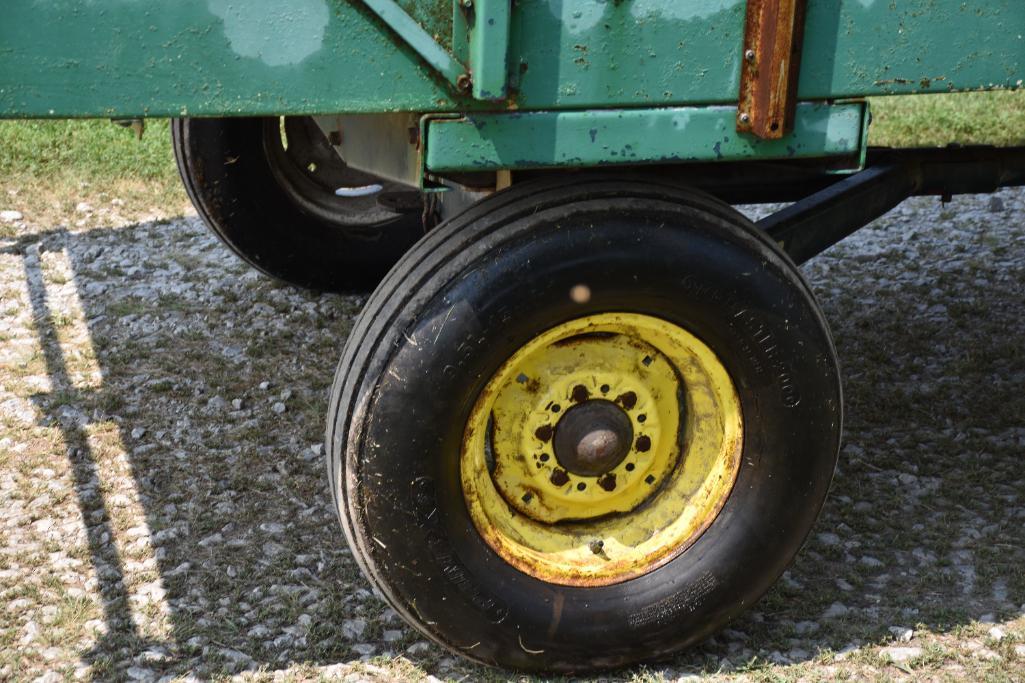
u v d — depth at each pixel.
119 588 4.25
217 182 6.20
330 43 2.97
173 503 4.85
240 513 4.79
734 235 3.48
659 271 3.38
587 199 3.40
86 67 2.85
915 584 4.28
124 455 5.22
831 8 3.19
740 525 3.71
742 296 3.47
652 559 3.72
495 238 3.34
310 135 6.52
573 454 3.65
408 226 6.75
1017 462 5.15
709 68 3.18
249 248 6.48
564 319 3.41
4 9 2.77
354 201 6.64
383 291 3.47
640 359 3.65
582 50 3.10
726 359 3.57
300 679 3.76
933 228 8.02
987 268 7.25
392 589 3.52
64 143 9.73
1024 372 5.95
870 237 7.88
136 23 2.85
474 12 2.99
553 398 3.61
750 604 3.80
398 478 3.38
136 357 6.17
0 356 6.17
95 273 7.29
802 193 5.21
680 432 3.81
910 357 6.14
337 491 3.49
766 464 3.68
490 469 3.76
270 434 5.42
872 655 3.83
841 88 3.27
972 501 4.84
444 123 3.11
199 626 4.04
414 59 3.03
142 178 9.17
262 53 2.94
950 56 3.30
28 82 2.83
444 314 3.30
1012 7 3.29
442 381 3.33
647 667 3.80
